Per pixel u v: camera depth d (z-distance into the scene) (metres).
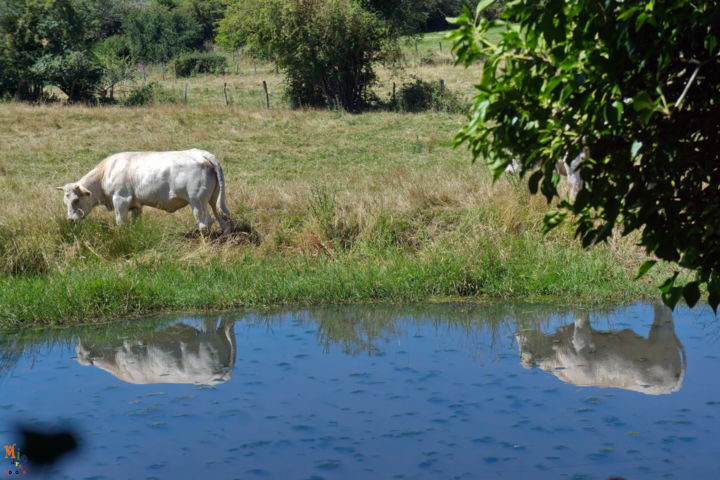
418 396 8.04
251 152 27.03
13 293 12.15
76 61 47.06
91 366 9.33
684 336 10.05
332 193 17.86
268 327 11.04
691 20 4.02
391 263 13.63
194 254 14.40
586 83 4.32
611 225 4.84
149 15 82.06
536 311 11.50
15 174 23.55
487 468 6.37
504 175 17.48
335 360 9.36
